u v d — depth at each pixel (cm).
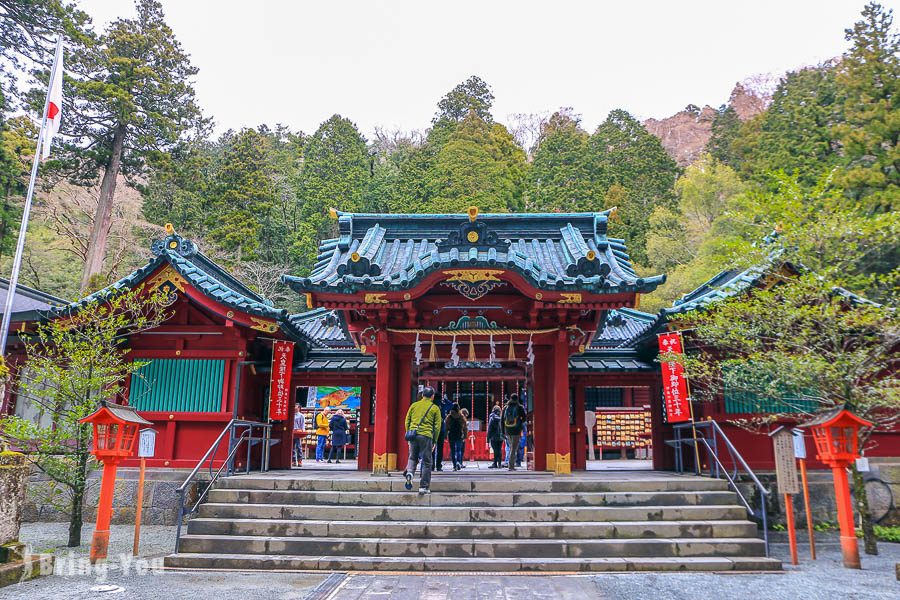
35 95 3312
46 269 3928
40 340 1447
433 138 5559
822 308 1068
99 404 1051
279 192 5081
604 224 1519
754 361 1131
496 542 945
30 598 741
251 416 1548
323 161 5031
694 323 1308
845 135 2839
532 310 1335
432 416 1104
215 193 4250
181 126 3978
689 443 1498
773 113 4719
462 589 783
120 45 3822
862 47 2942
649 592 766
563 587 793
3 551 818
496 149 5441
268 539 962
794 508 1304
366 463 1698
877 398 1048
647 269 4662
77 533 1084
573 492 1087
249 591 774
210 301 1396
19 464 872
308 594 758
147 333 1462
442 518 1018
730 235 3984
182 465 1392
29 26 3148
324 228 4884
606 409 2447
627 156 5794
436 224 1572
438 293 1379
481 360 1470
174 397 1438
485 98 6119
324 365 1744
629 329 2003
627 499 1063
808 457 1370
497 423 1705
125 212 4609
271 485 1125
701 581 827
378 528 984
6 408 1470
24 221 1411
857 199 2767
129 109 3594
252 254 4072
